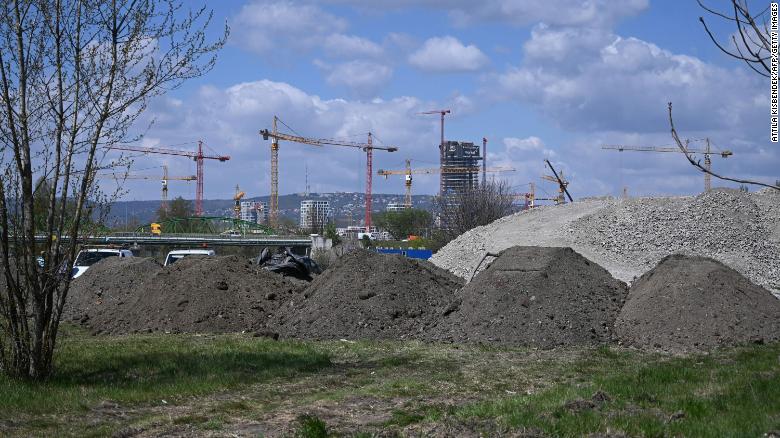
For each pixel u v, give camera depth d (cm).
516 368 1323
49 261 1145
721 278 1756
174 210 12175
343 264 1994
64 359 1352
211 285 2031
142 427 875
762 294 1761
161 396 1065
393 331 1764
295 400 1054
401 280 1923
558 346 1606
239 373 1240
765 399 887
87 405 998
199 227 11775
